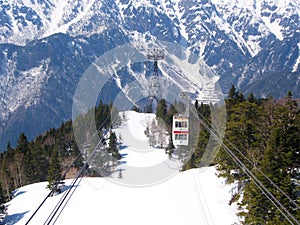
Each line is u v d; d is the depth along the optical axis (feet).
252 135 109.81
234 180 119.75
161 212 95.86
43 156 216.74
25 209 167.73
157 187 108.99
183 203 100.07
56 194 149.38
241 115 111.34
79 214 97.45
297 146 88.74
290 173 88.84
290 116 96.48
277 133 89.20
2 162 238.07
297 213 78.95
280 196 81.10
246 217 91.20
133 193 104.68
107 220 93.86
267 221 85.30
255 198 85.76
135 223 90.79
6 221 159.22
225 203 110.22
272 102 122.31
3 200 162.91
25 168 213.66
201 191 107.96
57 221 97.45
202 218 96.02
